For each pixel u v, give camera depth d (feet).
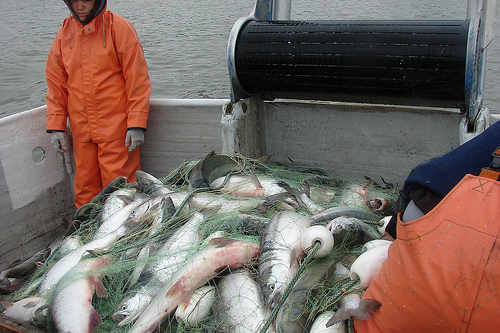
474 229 5.26
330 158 12.38
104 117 13.46
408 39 9.55
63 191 14.44
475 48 8.91
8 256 12.95
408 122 11.27
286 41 10.60
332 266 8.45
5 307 9.23
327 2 59.47
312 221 9.93
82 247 10.18
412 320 5.74
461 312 5.32
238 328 7.68
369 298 6.35
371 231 9.42
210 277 8.52
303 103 12.16
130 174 14.11
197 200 10.84
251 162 11.93
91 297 8.66
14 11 68.13
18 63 42.75
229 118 11.62
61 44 13.39
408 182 6.02
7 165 12.84
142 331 7.73
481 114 9.56
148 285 8.66
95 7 12.67
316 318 7.45
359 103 11.40
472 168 5.71
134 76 13.29
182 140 14.39
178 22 58.29
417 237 5.62
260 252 8.90
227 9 65.31
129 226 10.50
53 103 13.61
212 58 42.60
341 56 10.05
